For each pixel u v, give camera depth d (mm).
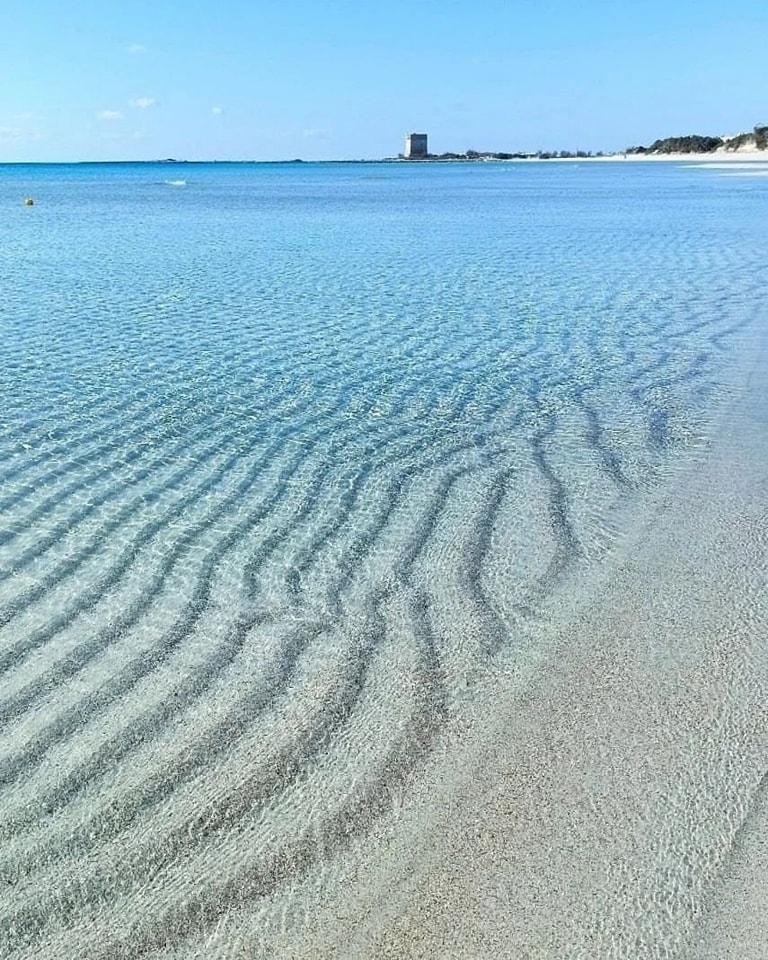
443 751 4266
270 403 10531
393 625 5445
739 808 3828
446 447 8883
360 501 7484
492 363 12422
